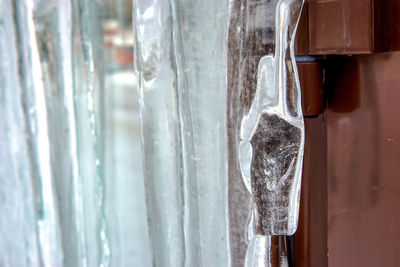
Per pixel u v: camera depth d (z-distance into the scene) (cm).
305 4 60
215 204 62
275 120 55
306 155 65
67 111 81
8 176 88
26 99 83
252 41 56
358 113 63
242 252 59
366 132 62
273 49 55
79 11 84
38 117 83
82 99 85
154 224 69
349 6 58
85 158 86
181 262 67
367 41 58
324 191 67
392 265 62
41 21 80
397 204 61
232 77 58
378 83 61
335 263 67
